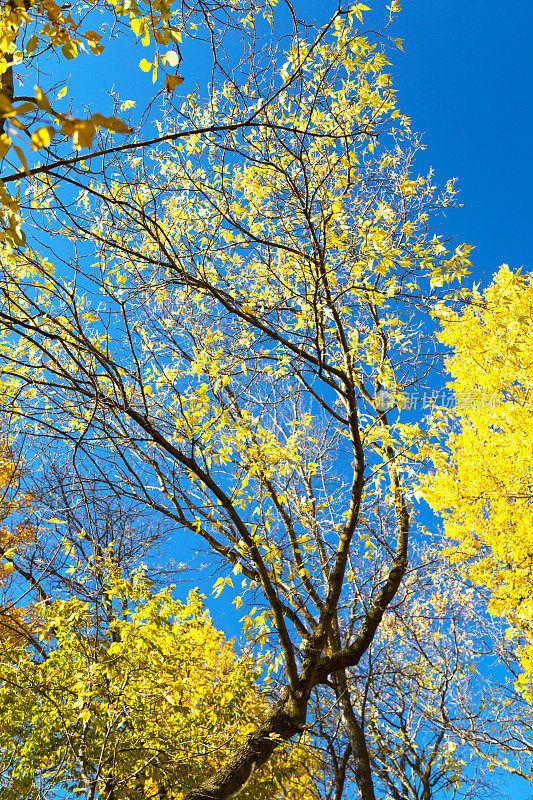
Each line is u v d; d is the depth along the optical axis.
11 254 3.47
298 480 6.64
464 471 7.28
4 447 5.00
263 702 6.45
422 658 9.05
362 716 6.26
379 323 5.68
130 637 5.32
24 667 5.67
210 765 5.84
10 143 1.45
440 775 8.73
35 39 2.07
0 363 4.14
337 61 4.34
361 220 5.10
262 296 5.21
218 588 3.96
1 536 5.79
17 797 5.30
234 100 4.21
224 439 4.45
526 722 8.77
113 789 4.89
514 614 7.83
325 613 5.42
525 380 7.36
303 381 4.89
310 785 6.45
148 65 2.16
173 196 4.98
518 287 6.71
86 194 3.81
